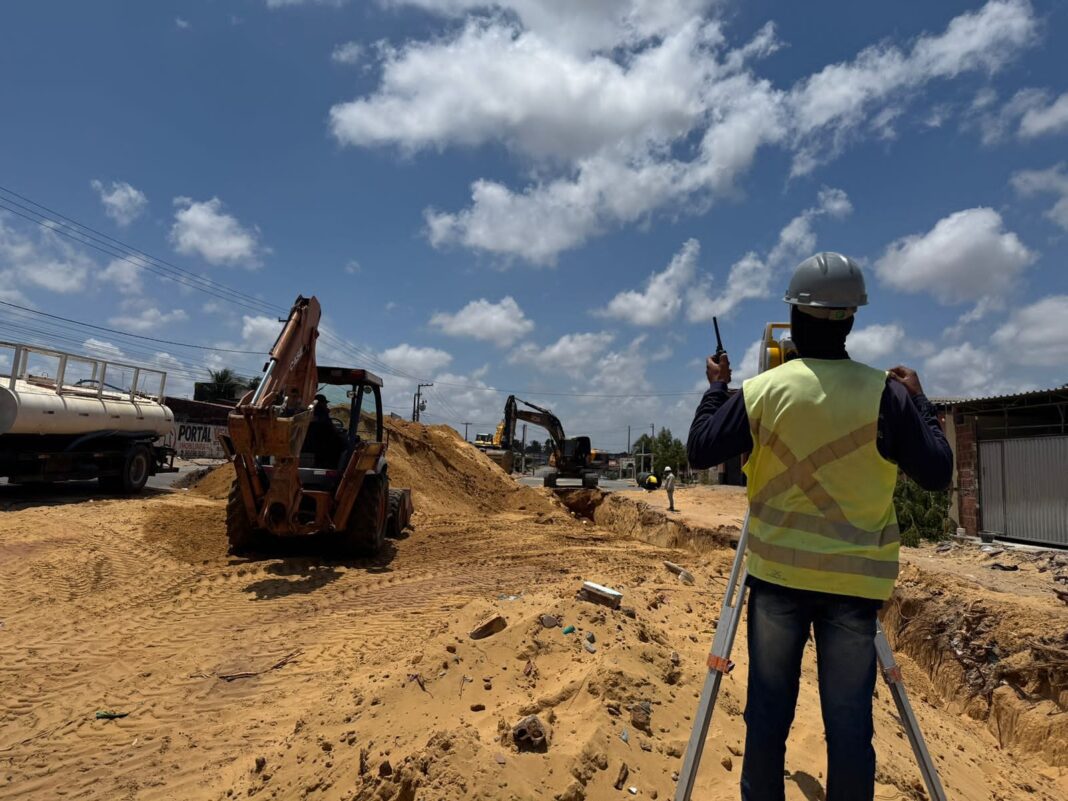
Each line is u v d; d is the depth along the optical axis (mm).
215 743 4332
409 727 3691
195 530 11656
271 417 8516
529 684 4211
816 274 2414
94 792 3791
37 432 12961
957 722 7168
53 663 5734
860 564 2205
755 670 2385
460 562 10250
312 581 8672
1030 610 8055
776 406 2316
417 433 24375
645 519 20609
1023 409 15922
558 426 28875
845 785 2174
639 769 3285
